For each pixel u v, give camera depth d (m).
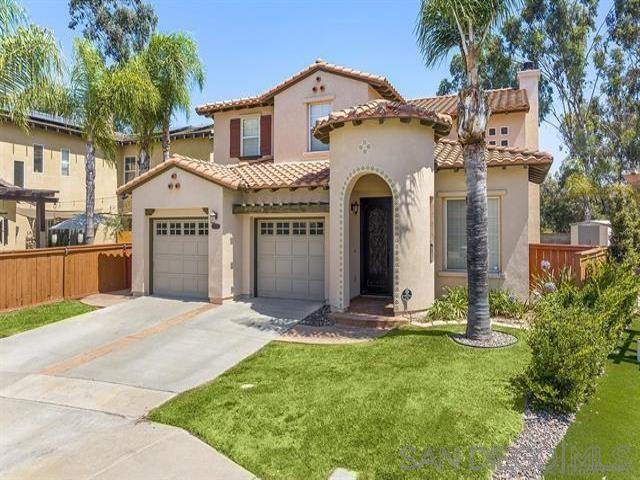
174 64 21.12
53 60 12.73
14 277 15.12
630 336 11.57
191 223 16.89
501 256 14.72
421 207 13.15
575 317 7.59
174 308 14.80
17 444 6.42
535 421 6.64
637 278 12.71
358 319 12.69
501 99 22.20
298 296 16.14
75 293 17.28
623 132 38.97
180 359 10.00
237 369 9.25
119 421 7.08
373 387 7.86
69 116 19.89
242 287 16.52
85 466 5.74
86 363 9.84
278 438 6.24
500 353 9.63
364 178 15.96
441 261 15.41
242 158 20.59
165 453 6.00
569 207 42.34
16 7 12.12
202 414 7.11
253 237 16.50
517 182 14.51
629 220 16.41
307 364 9.38
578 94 40.97
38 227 22.48
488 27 10.59
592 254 14.37
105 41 39.97
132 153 33.94
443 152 16.03
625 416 6.90
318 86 18.30
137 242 17.14
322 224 15.80
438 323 12.49
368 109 13.28
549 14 39.41
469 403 7.09
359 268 16.42
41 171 29.20
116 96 19.61
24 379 8.99
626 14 38.03
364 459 5.62
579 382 6.89
